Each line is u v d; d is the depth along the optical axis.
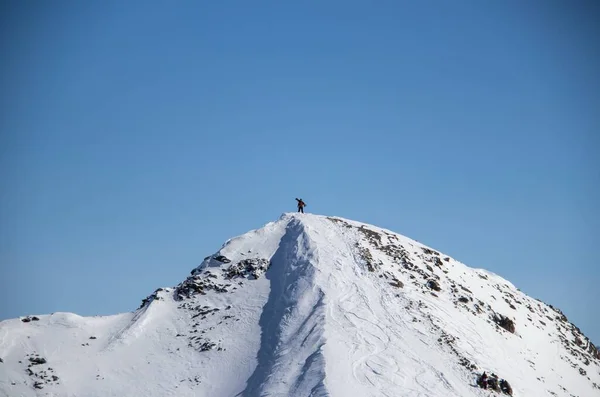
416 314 119.12
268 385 100.25
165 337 123.31
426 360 106.00
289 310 118.94
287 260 134.25
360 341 107.75
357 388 95.12
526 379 115.75
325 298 119.19
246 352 113.88
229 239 146.75
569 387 123.06
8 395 107.00
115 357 118.81
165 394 107.88
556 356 134.00
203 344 118.75
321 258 131.50
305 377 98.75
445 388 99.56
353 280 125.94
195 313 128.25
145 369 114.94
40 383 110.88
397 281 128.25
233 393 104.75
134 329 125.44
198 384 109.38
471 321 126.06
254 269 134.88
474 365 109.31
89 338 125.56
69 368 115.50
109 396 108.62
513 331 133.25
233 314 125.00
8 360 115.88
